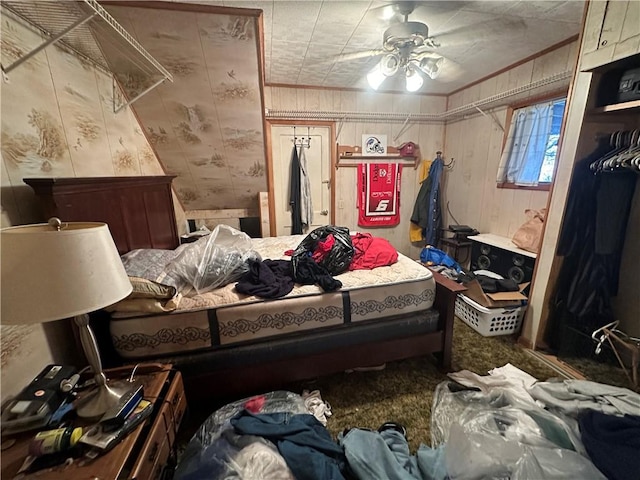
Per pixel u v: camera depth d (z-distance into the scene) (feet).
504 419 4.20
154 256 5.13
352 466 3.55
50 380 3.02
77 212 3.85
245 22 5.06
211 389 4.72
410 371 5.90
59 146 4.10
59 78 4.18
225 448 3.53
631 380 5.41
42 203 3.44
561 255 6.02
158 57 5.45
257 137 7.81
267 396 4.63
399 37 5.68
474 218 11.19
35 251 2.19
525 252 7.88
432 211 12.18
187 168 8.54
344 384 5.53
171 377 3.66
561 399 4.39
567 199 5.69
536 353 6.40
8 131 3.26
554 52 7.64
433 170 12.05
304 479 3.25
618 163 4.94
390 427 4.45
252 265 5.48
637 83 4.58
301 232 11.76
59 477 2.26
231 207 10.75
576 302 5.92
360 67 8.82
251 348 4.84
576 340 6.16
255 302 4.80
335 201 12.23
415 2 5.44
